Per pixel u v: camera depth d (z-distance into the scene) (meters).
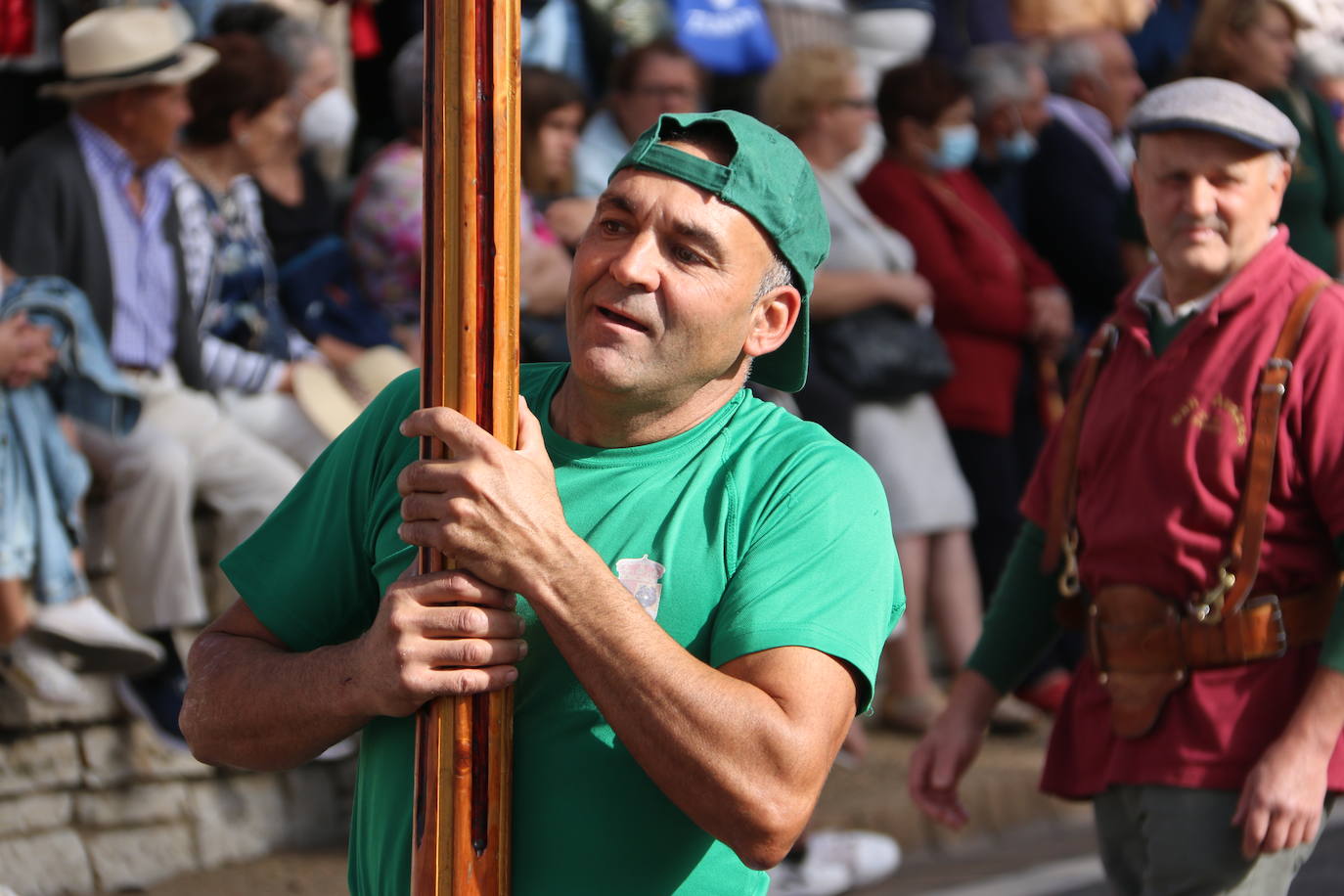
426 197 4.62
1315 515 7.21
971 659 8.30
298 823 12.27
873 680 4.86
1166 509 7.31
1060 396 15.85
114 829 11.30
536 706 4.80
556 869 4.77
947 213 14.77
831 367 13.79
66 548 10.55
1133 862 7.64
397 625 4.51
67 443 10.62
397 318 12.70
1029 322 15.15
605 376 4.75
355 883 5.23
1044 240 16.17
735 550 4.87
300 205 13.27
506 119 4.58
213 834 11.78
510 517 4.45
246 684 4.95
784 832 4.54
